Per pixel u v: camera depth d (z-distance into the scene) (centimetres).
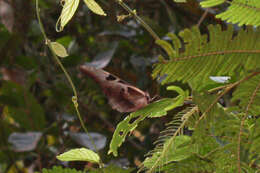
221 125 80
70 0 82
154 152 84
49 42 85
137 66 156
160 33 155
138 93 81
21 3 166
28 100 169
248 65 77
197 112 79
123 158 142
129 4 147
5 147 175
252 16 75
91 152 85
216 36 75
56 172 83
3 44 162
